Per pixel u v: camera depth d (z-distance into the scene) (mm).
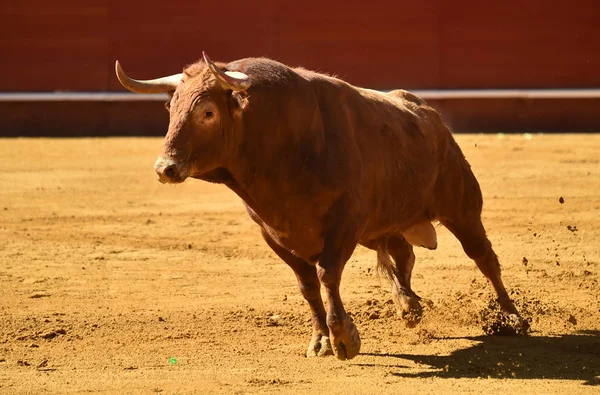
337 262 17750
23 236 33250
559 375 17797
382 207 19688
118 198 40875
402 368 18312
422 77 65312
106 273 28031
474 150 52594
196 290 25969
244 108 17297
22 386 17141
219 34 65250
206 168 17453
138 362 19078
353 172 18188
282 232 18422
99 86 65188
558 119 63531
